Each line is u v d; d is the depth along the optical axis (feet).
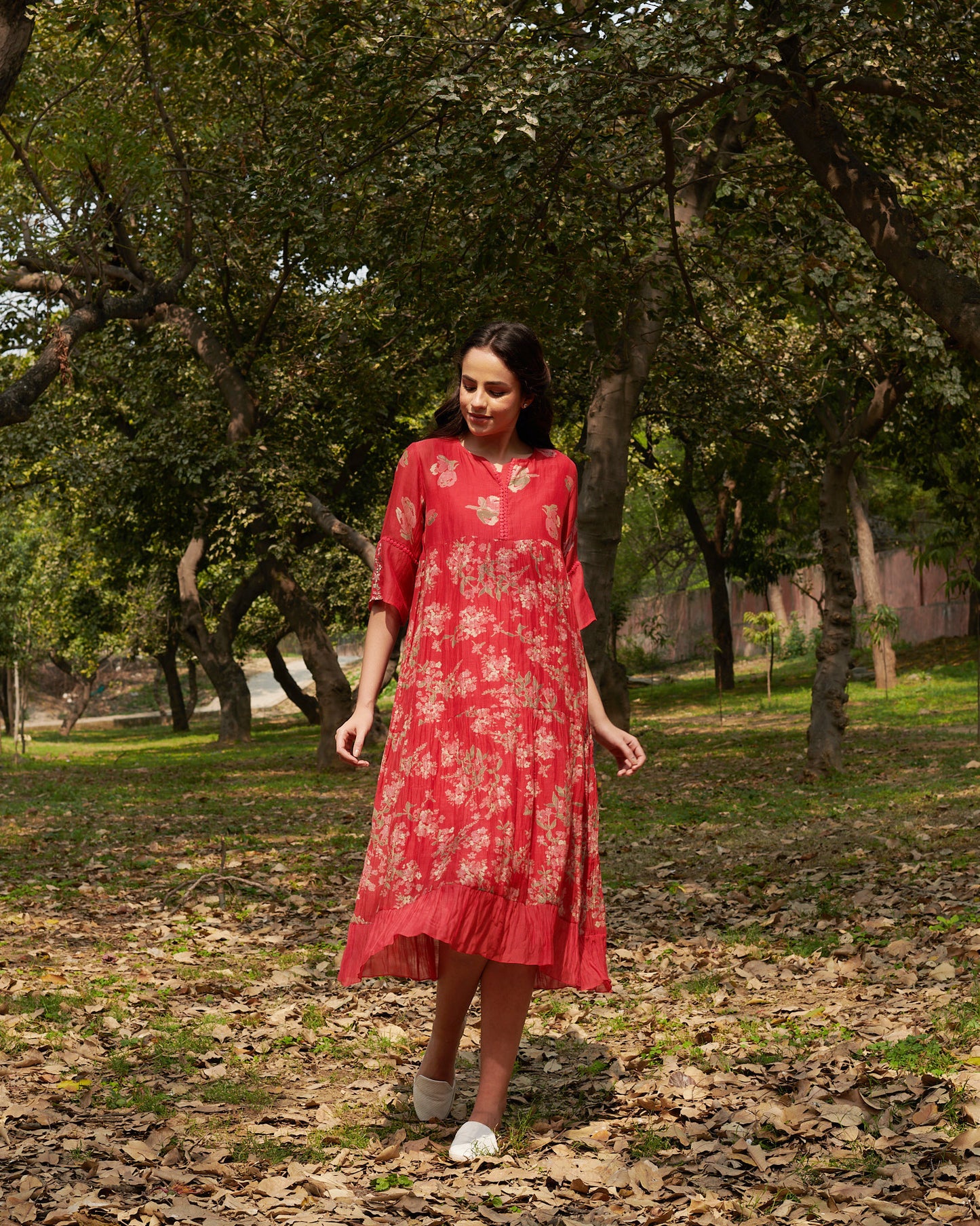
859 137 30.91
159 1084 11.75
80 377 57.62
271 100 45.21
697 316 33.65
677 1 22.65
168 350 60.64
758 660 119.24
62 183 39.32
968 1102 9.93
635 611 142.10
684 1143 9.81
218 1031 13.76
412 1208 8.50
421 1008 15.21
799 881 23.06
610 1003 15.28
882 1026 12.68
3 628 84.12
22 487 68.44
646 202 31.12
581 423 54.95
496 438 10.27
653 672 130.93
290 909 22.59
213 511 67.67
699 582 146.61
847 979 15.20
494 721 9.57
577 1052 13.14
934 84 25.16
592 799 10.08
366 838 32.86
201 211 46.52
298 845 31.89
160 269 53.42
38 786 52.65
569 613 10.35
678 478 80.23
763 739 60.29
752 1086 11.23
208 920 21.25
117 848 31.35
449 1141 10.12
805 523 82.69
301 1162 9.64
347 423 55.62
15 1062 12.17
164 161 41.75
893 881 21.90
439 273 31.14
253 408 56.18
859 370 40.09
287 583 58.44
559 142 25.68
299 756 69.05
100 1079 11.82
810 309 39.75
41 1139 9.79
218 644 87.25
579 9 26.66
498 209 26.78
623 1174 9.10
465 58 27.81
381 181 28.94
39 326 49.16
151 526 75.25
